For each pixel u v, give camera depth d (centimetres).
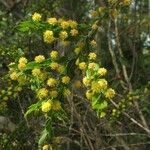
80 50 359
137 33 704
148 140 693
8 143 474
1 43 575
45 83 343
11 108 544
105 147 572
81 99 555
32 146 501
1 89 510
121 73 700
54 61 345
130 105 574
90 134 564
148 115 691
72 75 351
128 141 669
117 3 407
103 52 687
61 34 354
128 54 739
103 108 312
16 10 695
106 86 312
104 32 677
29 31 356
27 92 507
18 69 350
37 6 632
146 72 741
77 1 720
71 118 505
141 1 713
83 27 370
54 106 330
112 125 610
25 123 488
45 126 332
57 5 650
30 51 563
